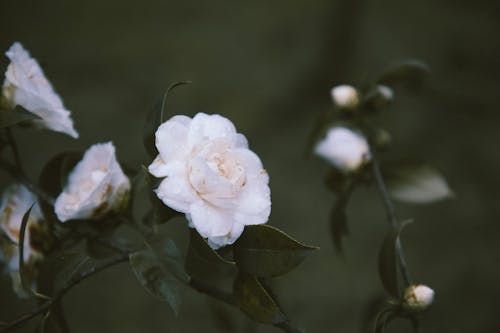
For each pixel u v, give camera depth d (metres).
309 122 1.94
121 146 1.83
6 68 0.67
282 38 2.12
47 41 2.12
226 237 0.60
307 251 0.62
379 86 0.85
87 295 1.54
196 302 1.50
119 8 2.22
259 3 2.24
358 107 0.85
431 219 1.71
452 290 1.58
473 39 2.12
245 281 0.64
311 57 2.07
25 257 0.68
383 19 2.15
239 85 2.01
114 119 1.90
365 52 2.07
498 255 1.65
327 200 1.73
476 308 1.55
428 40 2.11
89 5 2.23
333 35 2.09
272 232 0.62
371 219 1.70
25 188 0.69
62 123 0.67
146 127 0.63
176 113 1.94
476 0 2.24
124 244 0.67
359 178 0.85
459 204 1.74
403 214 1.71
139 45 2.11
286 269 0.62
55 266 0.66
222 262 0.61
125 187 0.66
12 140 0.68
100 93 1.97
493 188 1.78
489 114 1.93
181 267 0.62
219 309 0.86
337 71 2.05
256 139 1.89
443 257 1.64
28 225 0.68
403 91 1.93
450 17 2.18
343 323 1.48
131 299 1.54
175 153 0.60
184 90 1.99
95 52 2.09
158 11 2.22
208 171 0.59
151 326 1.50
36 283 0.68
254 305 0.64
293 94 2.00
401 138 1.86
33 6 2.21
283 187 1.77
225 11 2.21
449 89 1.98
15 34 2.14
